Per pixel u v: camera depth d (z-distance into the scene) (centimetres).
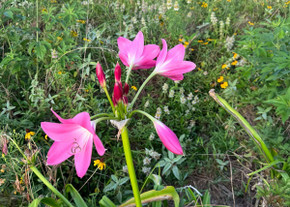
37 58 89
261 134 76
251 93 86
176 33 121
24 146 60
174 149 34
